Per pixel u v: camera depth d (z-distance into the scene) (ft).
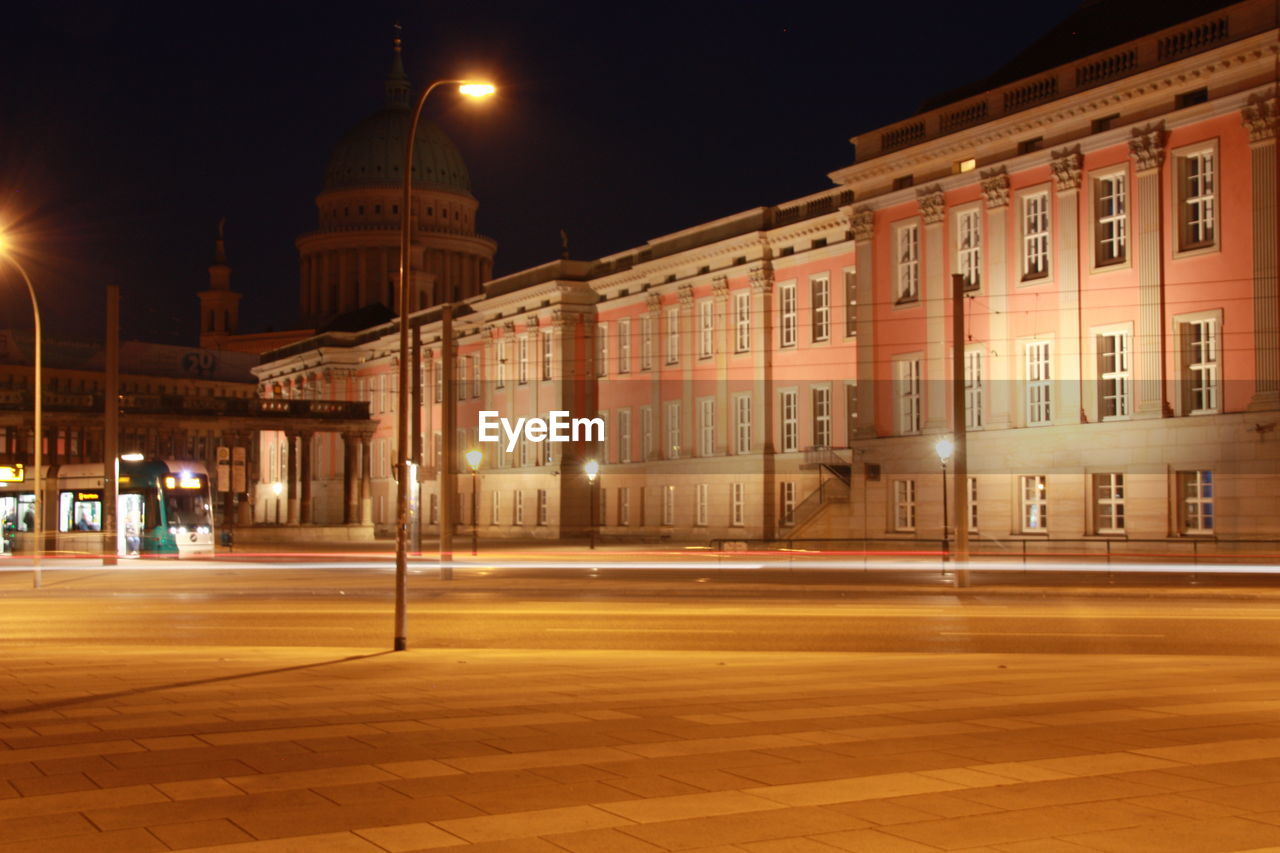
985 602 97.86
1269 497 134.41
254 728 38.91
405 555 66.13
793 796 28.68
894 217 182.09
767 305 222.28
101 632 80.38
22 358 426.92
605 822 26.35
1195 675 51.93
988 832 25.49
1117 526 151.64
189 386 468.34
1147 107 148.05
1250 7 136.46
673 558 184.44
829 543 191.83
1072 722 38.81
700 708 42.37
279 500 397.19
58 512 188.96
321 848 24.43
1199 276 142.10
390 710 42.57
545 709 42.47
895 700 44.06
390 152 479.41
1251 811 27.20
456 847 24.48
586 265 276.62
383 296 471.62
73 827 26.16
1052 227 158.40
